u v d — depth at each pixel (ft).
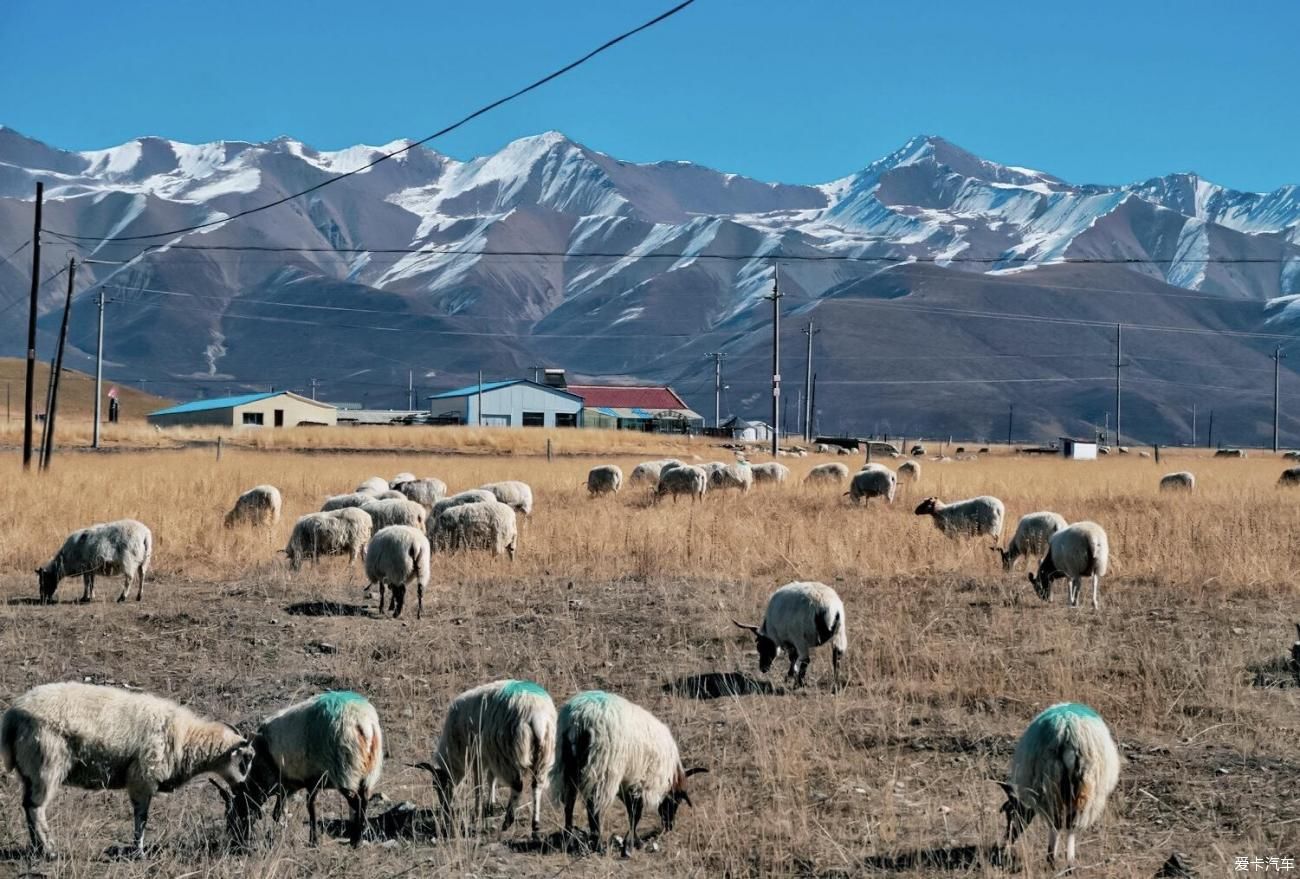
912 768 36.06
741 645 51.24
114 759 30.71
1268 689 43.55
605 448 241.35
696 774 35.83
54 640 52.26
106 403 540.11
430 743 38.83
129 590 63.93
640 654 50.06
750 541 76.74
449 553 71.87
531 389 398.62
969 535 80.43
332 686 45.29
